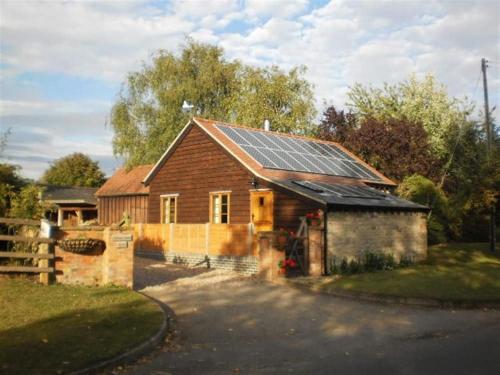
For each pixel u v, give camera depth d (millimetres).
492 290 14055
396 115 43219
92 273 13062
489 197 23672
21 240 11891
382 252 20484
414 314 11891
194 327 10227
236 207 22938
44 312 9711
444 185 38000
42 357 7227
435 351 8461
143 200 33500
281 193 20828
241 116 42094
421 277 16531
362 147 35719
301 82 45188
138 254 23391
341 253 18406
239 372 7320
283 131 43312
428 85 43812
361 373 7195
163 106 41656
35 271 12070
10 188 13289
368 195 22109
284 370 7410
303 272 17297
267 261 16547
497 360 7859
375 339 9398
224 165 23703
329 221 18094
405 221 22000
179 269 18953
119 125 41906
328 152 29094
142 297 11859
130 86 42531
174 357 8117
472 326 10609
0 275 12180
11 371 6605
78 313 9828
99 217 36531
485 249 26594
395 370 7328
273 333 9844
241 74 44812
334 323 10789
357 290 14039
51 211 14297
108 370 7301
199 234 20297
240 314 11516
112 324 9273
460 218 30375
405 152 35406
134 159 41219
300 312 11898
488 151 34656
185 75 42906
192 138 25562
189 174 25562
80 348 7754
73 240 12445
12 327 8648
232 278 16766
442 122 41375
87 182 65000
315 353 8391
